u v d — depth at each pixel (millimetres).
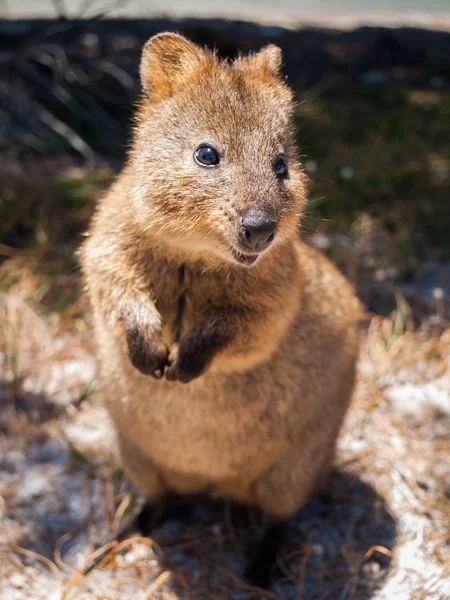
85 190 1188
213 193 717
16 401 943
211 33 1545
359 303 880
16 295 1054
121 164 1317
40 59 1431
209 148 723
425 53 1728
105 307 759
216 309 755
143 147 747
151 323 742
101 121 1416
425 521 837
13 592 784
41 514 842
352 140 1424
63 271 1089
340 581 803
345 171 1214
